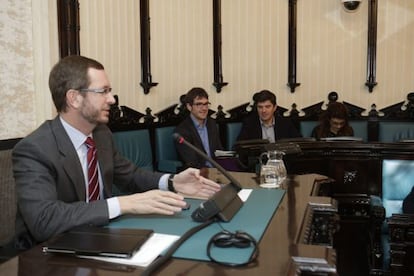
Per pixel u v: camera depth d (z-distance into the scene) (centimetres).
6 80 309
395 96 493
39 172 163
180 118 449
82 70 175
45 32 323
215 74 477
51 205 153
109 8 386
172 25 443
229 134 464
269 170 217
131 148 386
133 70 414
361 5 489
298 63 495
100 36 379
